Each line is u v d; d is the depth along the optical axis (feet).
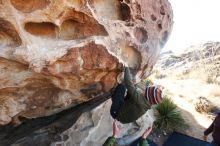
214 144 19.07
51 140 17.81
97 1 14.32
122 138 21.09
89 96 16.33
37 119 18.17
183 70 63.10
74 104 17.79
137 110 13.38
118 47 14.51
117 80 15.67
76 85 14.66
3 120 14.03
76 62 12.96
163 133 25.85
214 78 52.37
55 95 14.93
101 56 13.60
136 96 13.20
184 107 34.83
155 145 23.12
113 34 14.07
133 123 22.13
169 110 26.96
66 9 12.22
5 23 11.05
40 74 12.77
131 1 15.11
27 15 11.53
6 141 17.11
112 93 16.16
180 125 27.30
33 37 12.05
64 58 12.57
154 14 17.16
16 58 11.60
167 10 18.93
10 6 11.01
